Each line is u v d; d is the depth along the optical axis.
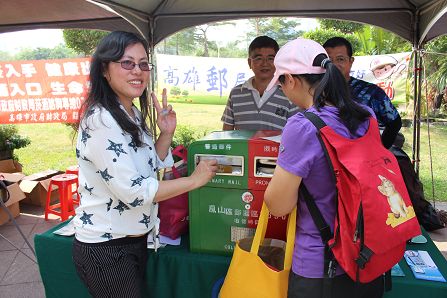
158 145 1.48
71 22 3.45
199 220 1.43
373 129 1.09
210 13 3.25
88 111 1.14
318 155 0.99
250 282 1.14
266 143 1.29
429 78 8.92
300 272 1.07
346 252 0.98
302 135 1.00
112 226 1.21
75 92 4.88
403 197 1.02
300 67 1.05
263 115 2.35
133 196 1.12
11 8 3.12
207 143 1.35
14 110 4.93
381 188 0.97
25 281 2.67
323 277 1.04
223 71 5.34
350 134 1.03
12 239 3.37
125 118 1.16
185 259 1.44
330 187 1.02
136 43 1.18
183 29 3.31
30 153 7.33
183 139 6.59
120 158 1.11
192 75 5.38
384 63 4.98
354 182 0.96
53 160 6.82
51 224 3.71
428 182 5.30
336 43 2.08
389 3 3.03
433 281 1.28
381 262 1.01
